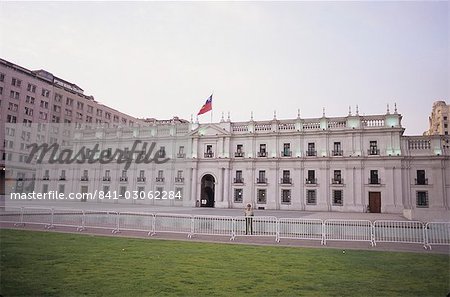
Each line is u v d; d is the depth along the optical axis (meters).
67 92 69.06
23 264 9.01
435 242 13.96
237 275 8.20
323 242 13.76
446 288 7.23
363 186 46.31
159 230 16.69
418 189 44.34
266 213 37.25
